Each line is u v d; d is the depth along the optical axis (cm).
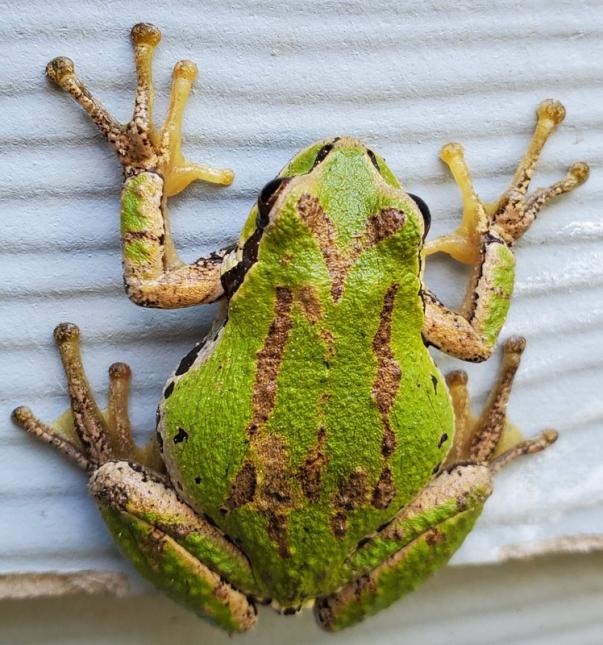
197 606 7
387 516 7
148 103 7
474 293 8
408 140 8
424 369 7
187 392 7
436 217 8
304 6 8
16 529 8
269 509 7
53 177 8
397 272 7
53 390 8
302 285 7
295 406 7
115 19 8
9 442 8
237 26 8
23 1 8
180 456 7
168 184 8
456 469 7
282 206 7
